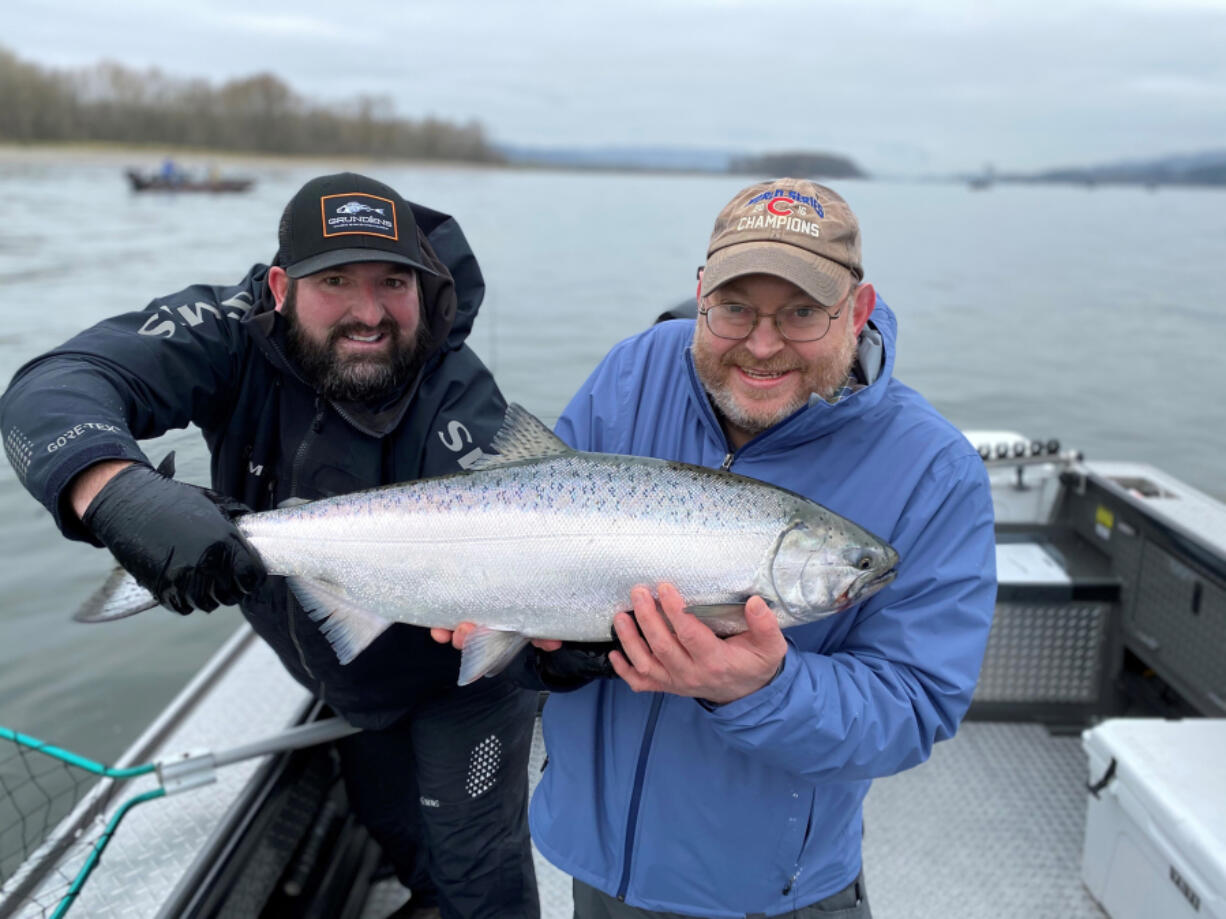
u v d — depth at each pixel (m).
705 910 1.93
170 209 38.94
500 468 2.07
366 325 2.25
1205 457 10.12
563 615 2.00
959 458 1.83
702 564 1.92
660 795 1.92
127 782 2.67
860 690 1.72
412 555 2.06
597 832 2.01
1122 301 21.05
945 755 3.73
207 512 1.72
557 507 2.00
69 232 28.12
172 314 2.29
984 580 1.79
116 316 2.27
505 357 12.19
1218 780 2.62
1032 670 3.86
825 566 1.83
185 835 2.44
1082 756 3.72
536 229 35.00
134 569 1.69
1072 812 3.42
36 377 1.98
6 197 42.44
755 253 1.70
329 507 2.13
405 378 2.38
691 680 1.63
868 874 3.11
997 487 4.13
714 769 1.88
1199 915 2.42
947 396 12.26
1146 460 10.04
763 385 1.84
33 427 1.84
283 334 2.31
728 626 1.89
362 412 2.37
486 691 2.52
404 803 2.81
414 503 2.08
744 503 1.91
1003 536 4.07
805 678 1.67
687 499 1.94
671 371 2.17
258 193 52.09
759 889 1.92
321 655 2.39
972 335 16.48
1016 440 4.32
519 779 2.64
